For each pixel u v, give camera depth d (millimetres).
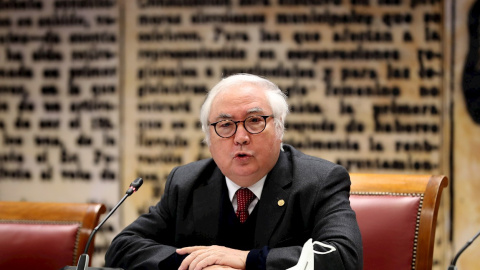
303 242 3309
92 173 7242
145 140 7164
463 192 6754
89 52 7227
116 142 7207
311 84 6922
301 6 6930
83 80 7238
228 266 2832
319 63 6910
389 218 3734
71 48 7254
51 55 7281
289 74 6949
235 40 7023
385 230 3719
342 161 6898
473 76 6723
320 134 6918
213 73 7059
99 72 7211
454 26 6750
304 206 3312
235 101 3168
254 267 2820
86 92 7234
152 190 7160
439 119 6797
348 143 6891
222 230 3441
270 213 3330
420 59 6789
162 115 7145
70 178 7277
